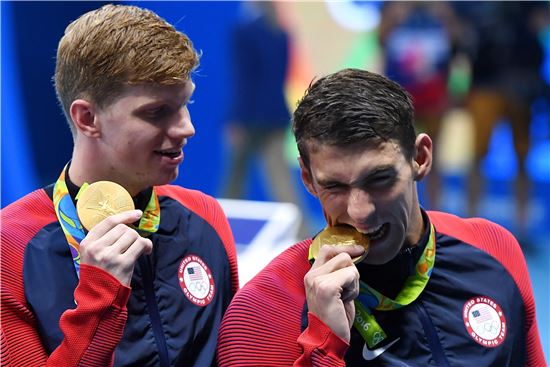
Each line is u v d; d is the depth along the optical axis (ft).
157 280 19.58
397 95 17.21
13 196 63.05
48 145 67.05
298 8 70.64
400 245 17.79
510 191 74.64
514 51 65.72
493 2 65.31
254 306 18.37
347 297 17.28
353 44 71.61
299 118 17.15
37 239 18.93
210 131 69.21
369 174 16.62
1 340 17.80
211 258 20.65
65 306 18.42
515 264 19.90
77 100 18.30
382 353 18.29
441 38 66.03
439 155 67.77
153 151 18.26
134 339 18.93
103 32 17.89
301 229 68.59
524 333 19.61
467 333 18.71
